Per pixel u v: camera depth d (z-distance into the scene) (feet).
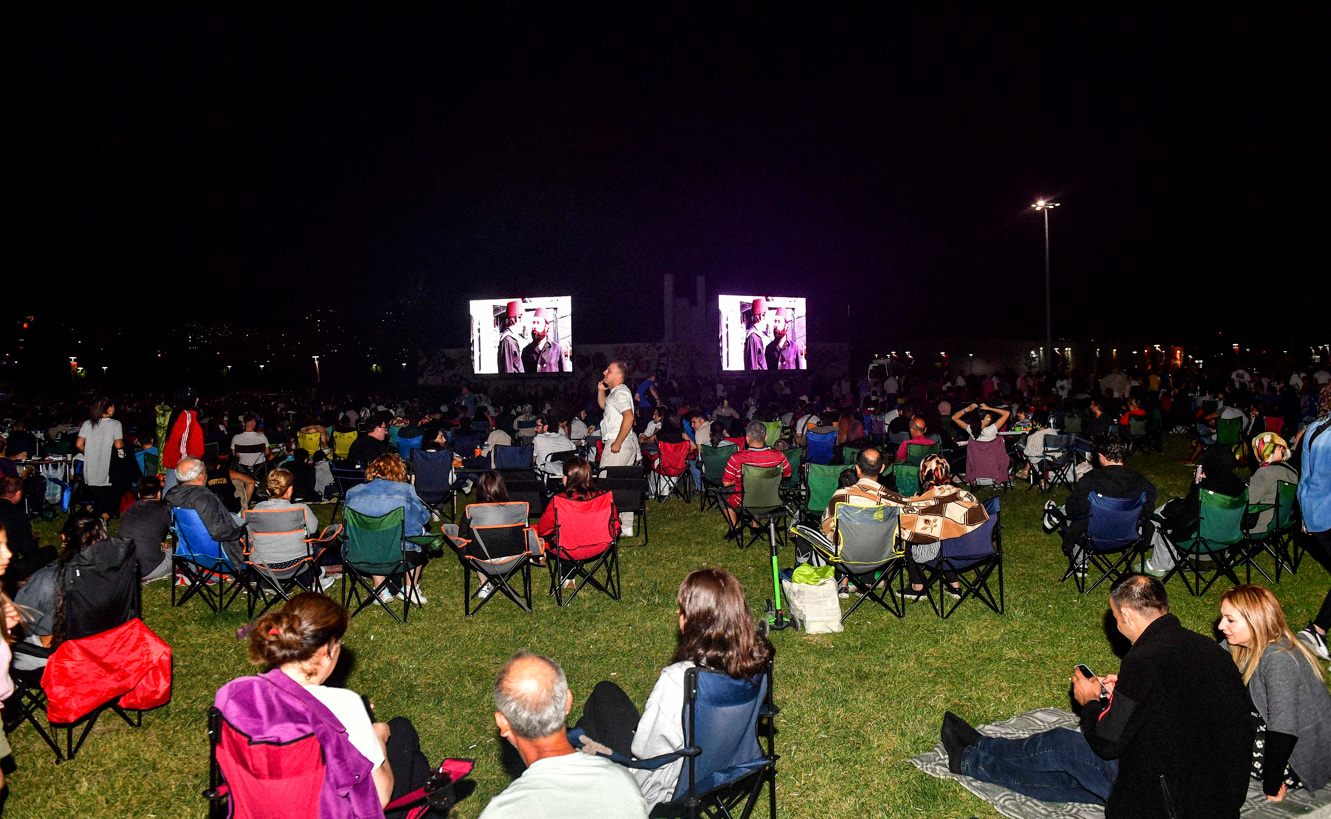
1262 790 11.43
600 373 105.70
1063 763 11.27
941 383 92.73
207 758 13.14
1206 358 120.78
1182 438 53.78
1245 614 11.07
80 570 13.21
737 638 9.21
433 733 13.83
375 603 20.52
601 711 11.00
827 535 18.84
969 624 18.24
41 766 12.89
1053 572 22.36
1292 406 48.62
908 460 31.68
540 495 26.81
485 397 80.12
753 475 24.81
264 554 18.72
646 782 9.43
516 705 7.14
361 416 53.01
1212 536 19.35
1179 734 9.34
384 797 8.48
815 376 102.22
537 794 6.78
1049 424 41.75
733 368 102.63
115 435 29.68
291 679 8.09
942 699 14.61
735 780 9.44
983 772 11.93
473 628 18.70
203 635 18.51
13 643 13.51
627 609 19.83
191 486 19.21
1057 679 15.37
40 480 33.78
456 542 19.03
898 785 12.00
